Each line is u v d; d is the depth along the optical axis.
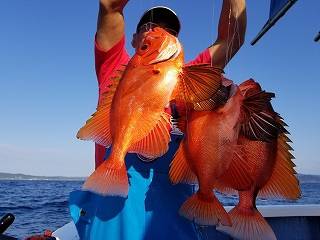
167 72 0.72
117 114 0.72
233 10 1.00
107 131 0.73
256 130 0.72
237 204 0.72
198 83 0.70
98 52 0.93
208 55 1.00
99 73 0.94
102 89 0.91
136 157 0.87
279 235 1.61
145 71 0.73
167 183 0.87
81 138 0.72
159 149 0.71
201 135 0.73
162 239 0.83
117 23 0.90
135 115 0.71
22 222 5.36
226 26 1.01
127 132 0.71
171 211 0.86
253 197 0.71
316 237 1.64
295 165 0.69
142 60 0.74
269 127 0.70
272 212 1.62
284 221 1.63
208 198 0.70
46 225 5.06
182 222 0.86
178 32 0.97
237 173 0.72
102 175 0.66
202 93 0.70
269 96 0.70
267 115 0.71
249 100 0.72
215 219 0.67
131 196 0.85
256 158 0.72
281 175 0.71
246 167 0.72
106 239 0.82
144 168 0.87
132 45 0.96
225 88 0.71
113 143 0.70
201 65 0.69
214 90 0.69
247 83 0.76
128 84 0.73
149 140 0.71
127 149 0.70
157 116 0.72
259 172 0.71
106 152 0.87
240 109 0.73
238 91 0.74
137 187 0.86
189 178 0.75
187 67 0.71
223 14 1.03
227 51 1.01
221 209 0.68
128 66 0.76
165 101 0.72
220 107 0.73
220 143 0.72
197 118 0.74
